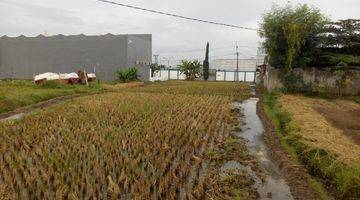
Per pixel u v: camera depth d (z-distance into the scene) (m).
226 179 8.79
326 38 25.84
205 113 17.52
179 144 11.52
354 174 8.08
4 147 10.73
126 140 11.70
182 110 18.23
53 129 13.44
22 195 7.55
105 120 15.15
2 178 8.47
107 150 10.40
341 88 25.72
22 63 45.69
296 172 9.53
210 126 14.66
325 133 12.81
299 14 25.89
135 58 45.56
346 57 25.00
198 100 22.72
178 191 7.98
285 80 26.62
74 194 7.29
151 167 9.16
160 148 10.82
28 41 45.16
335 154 9.91
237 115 18.27
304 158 10.46
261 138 13.33
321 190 8.39
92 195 7.34
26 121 15.01
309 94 25.97
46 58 44.72
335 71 25.64
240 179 8.89
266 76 33.31
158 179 8.41
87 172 8.80
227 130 14.36
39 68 45.06
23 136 12.25
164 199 7.47
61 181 8.01
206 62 60.91
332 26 25.64
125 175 8.28
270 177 9.20
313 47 26.12
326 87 26.02
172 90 31.05
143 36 51.28
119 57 42.66
